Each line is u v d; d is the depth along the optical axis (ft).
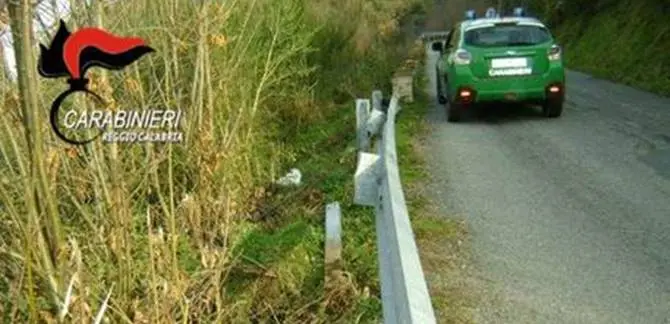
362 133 29.94
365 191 19.04
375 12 73.10
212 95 24.39
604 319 15.30
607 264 18.19
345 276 18.43
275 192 29.43
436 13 160.56
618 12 81.15
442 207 23.44
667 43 61.31
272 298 19.53
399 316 11.06
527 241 20.04
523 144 33.27
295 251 21.24
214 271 17.53
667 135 33.68
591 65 77.05
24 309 14.80
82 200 17.75
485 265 18.37
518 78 37.86
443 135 36.40
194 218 20.52
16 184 14.94
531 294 16.58
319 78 49.73
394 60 63.05
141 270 17.53
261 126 35.47
